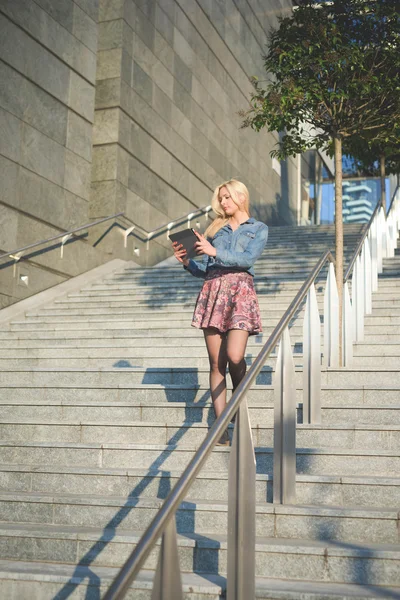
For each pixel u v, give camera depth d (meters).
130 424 4.62
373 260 9.27
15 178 10.21
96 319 8.85
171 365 6.75
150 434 4.57
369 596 2.85
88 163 12.16
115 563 3.42
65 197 11.41
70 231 10.78
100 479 4.09
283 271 11.01
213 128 17.25
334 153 7.36
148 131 13.89
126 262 12.50
